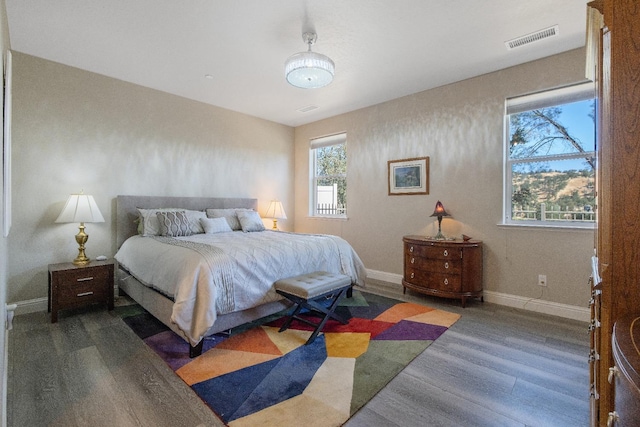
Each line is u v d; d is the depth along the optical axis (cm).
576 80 289
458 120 366
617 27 88
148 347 230
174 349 227
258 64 324
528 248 317
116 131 362
